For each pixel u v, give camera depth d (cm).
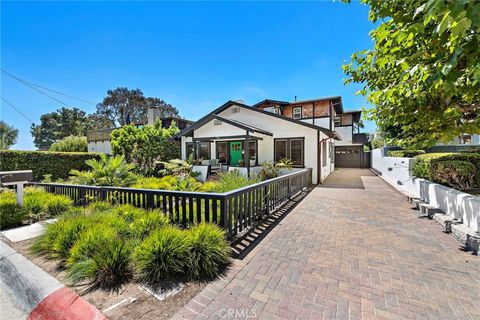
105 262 237
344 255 305
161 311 196
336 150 2139
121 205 446
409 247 329
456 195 403
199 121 1271
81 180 748
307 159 1156
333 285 234
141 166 1327
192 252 263
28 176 478
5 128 2845
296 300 210
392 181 973
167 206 421
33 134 3762
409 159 716
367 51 421
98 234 282
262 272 262
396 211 538
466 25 156
